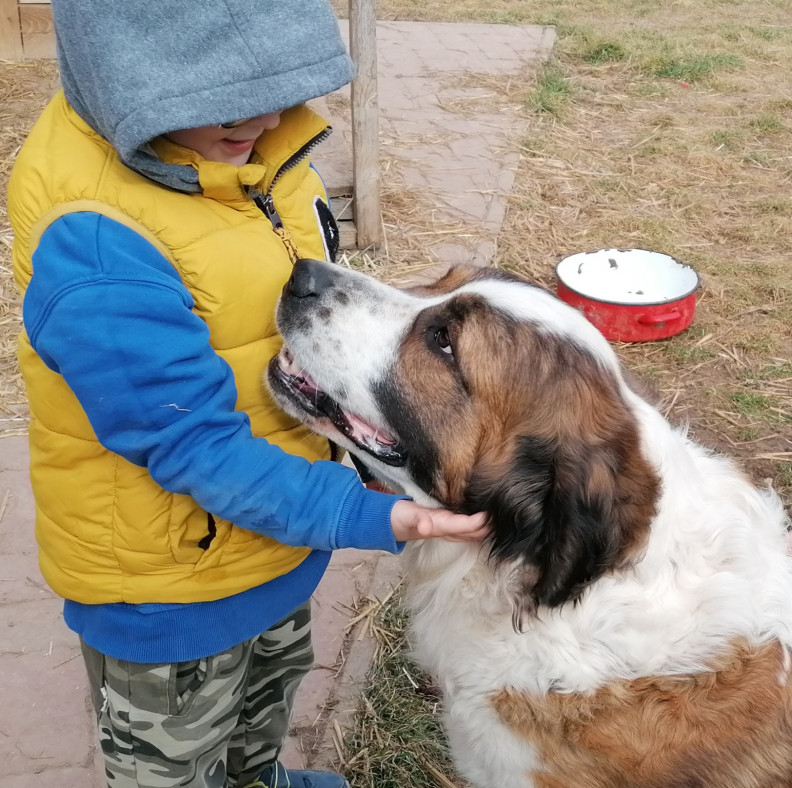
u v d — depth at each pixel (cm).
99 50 59
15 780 103
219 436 65
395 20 403
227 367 68
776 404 171
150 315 62
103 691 77
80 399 63
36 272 62
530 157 269
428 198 240
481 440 84
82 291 61
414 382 85
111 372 61
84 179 64
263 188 75
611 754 80
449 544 87
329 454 88
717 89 334
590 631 80
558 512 80
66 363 62
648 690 80
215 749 81
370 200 208
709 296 205
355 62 194
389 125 286
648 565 80
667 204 248
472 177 254
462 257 213
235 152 69
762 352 187
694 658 80
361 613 126
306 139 74
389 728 112
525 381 83
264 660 89
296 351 81
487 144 275
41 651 117
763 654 80
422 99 308
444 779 107
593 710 80
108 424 63
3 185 229
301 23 64
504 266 211
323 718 113
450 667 89
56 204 64
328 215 86
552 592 79
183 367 63
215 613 74
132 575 71
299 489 67
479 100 309
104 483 69
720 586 81
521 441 83
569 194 249
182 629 73
